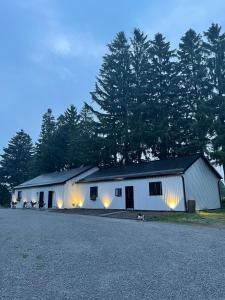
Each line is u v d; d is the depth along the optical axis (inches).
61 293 169.6
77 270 218.5
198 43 1314.0
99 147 1425.9
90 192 1138.0
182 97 1321.4
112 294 166.9
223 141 1007.6
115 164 1457.9
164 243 325.4
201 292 168.1
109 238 362.3
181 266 226.5
